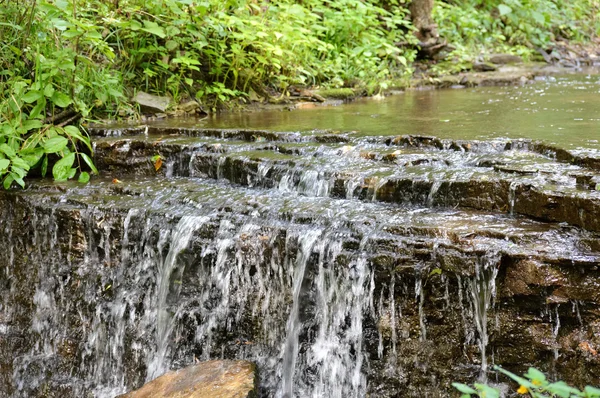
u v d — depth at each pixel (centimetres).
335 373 332
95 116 559
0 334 434
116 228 397
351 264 321
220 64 654
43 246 423
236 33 627
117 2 592
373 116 561
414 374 312
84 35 516
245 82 676
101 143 474
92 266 407
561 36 1263
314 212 351
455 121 510
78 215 407
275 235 346
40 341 423
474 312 299
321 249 330
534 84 812
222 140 475
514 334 292
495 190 335
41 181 457
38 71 467
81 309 409
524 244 292
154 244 384
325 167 396
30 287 429
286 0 738
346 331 328
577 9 1352
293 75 712
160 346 382
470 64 934
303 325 340
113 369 399
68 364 412
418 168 381
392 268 311
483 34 1129
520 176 342
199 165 447
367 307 321
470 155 391
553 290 281
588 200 293
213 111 630
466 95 714
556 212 309
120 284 398
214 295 366
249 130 477
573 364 281
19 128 453
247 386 323
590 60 1127
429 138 422
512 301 290
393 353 318
